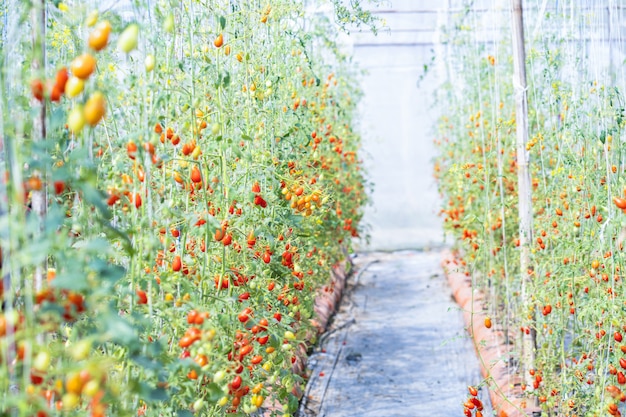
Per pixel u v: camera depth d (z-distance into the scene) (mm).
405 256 10195
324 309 6363
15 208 1757
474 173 5043
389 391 4746
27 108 1868
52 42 2465
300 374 4598
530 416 3668
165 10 2449
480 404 3139
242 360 2561
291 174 3674
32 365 1627
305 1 5035
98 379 1502
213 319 2385
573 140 3695
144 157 2109
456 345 5652
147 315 2193
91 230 2014
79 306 1655
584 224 3518
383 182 10727
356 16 3883
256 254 3027
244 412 2643
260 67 3455
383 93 10539
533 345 3889
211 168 2943
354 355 5504
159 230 2504
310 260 4098
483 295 6121
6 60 1875
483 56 5965
